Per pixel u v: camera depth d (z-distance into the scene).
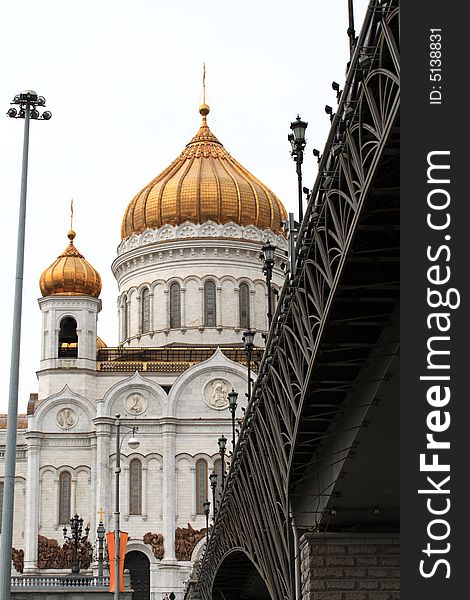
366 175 26.09
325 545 42.09
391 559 42.22
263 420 45.81
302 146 39.16
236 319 146.88
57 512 134.50
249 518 56.69
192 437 136.00
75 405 137.62
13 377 39.69
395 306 30.67
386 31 23.69
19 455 139.38
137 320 149.88
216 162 155.88
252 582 85.75
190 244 148.00
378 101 25.81
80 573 130.50
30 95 44.16
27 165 43.38
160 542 132.62
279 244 151.00
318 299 32.62
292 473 43.09
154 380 139.50
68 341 142.62
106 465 134.25
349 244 27.64
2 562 37.69
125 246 152.75
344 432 37.66
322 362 34.25
